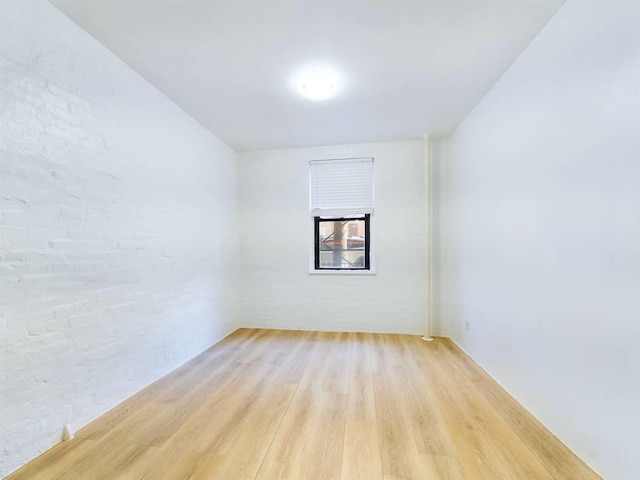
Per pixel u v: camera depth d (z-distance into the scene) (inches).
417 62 81.8
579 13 58.0
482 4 61.9
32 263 59.7
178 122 108.1
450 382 93.0
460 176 124.0
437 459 59.2
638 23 46.7
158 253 97.3
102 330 75.8
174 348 105.0
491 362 96.7
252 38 72.1
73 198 68.4
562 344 63.6
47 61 62.5
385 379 95.6
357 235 152.6
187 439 65.9
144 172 91.2
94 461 59.1
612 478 51.5
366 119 119.5
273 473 56.0
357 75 88.0
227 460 59.4
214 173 134.9
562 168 63.2
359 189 149.5
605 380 53.0
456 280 129.6
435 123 124.0
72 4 62.3
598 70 53.9
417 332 143.9
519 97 79.2
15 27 56.9
